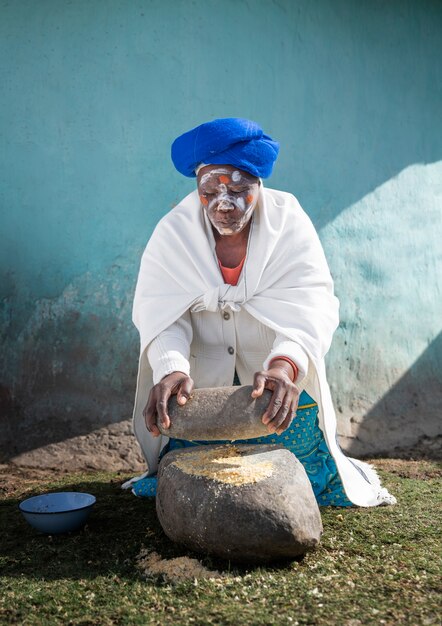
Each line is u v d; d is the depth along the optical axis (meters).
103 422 4.54
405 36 5.16
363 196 4.99
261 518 2.60
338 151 4.93
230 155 3.04
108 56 4.59
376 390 4.97
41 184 4.56
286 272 3.28
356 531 3.07
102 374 4.59
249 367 3.38
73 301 4.57
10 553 2.91
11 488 3.91
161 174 4.66
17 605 2.42
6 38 4.54
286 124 4.82
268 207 3.30
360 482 3.44
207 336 3.34
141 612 2.35
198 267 3.27
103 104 4.59
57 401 4.52
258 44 4.77
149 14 4.61
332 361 4.87
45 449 4.41
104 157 4.60
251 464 2.76
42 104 4.56
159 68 4.64
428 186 5.21
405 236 5.12
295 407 2.80
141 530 3.12
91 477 4.12
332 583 2.53
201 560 2.71
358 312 4.95
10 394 4.49
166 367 2.99
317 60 4.88
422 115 5.21
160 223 3.44
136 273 4.63
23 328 4.52
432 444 4.81
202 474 2.73
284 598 2.42
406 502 3.51
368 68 5.02
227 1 4.71
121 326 4.62
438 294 5.23
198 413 2.76
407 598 2.40
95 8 4.58
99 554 2.88
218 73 4.71
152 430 2.87
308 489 2.73
